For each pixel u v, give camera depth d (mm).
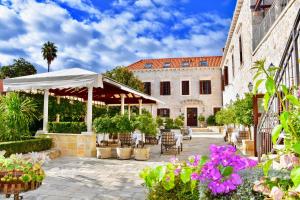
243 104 10242
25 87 10273
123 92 14477
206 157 2309
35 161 3723
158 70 32000
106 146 10438
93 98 17219
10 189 3156
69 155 10156
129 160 9391
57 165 8289
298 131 1881
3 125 8672
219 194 2350
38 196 5062
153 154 11008
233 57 19781
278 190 1714
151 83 32125
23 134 9164
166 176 2502
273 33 9477
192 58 33844
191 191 2471
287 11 8008
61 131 10516
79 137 10133
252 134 11188
